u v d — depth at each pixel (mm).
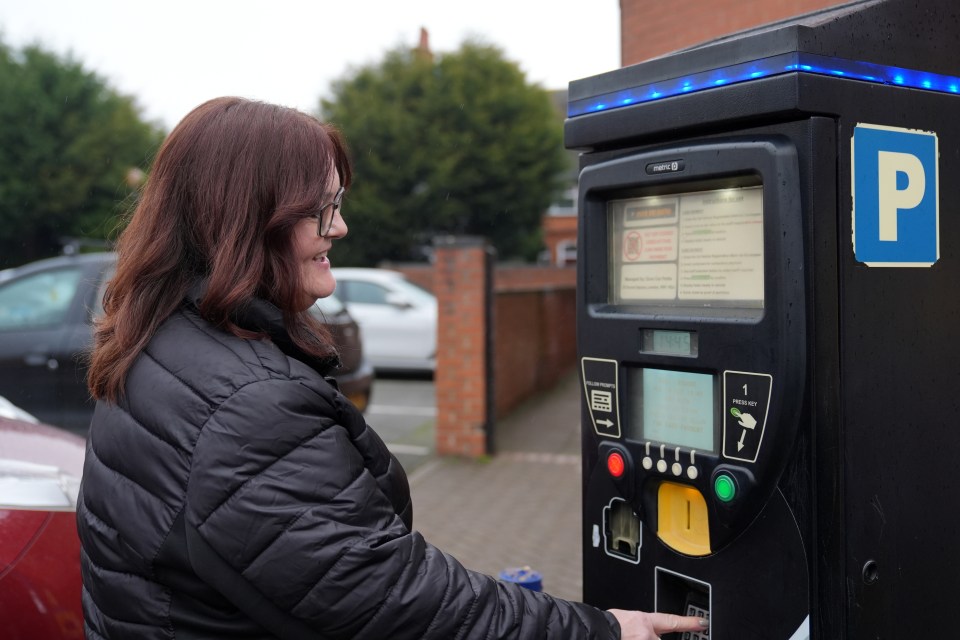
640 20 3824
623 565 1860
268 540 1159
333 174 1396
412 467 6395
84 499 1330
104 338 1371
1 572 2229
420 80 25094
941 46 1655
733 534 1635
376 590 1191
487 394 6539
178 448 1203
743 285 1632
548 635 1326
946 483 1683
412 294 10859
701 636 1774
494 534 4816
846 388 1543
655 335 1740
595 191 1841
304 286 1393
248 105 1371
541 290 8898
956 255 1692
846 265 1530
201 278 1335
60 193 23094
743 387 1570
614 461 1813
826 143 1502
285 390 1217
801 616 1549
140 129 24688
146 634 1265
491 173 24391
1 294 5980
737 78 1559
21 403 5770
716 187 1668
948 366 1680
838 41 1515
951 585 1700
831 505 1526
